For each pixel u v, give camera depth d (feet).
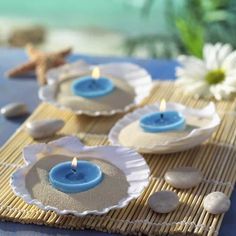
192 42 3.46
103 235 1.76
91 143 2.15
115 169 1.90
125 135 2.10
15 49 2.93
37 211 1.83
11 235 1.78
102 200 1.79
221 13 3.85
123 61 2.76
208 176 1.97
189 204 1.84
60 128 2.22
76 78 2.43
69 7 5.10
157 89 2.49
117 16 4.99
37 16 5.19
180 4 4.19
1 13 5.21
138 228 1.75
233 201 1.88
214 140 2.15
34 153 1.97
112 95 2.32
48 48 5.10
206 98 2.41
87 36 5.09
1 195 1.91
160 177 1.97
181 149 2.05
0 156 2.10
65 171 1.88
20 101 2.46
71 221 1.79
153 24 4.87
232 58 2.43
